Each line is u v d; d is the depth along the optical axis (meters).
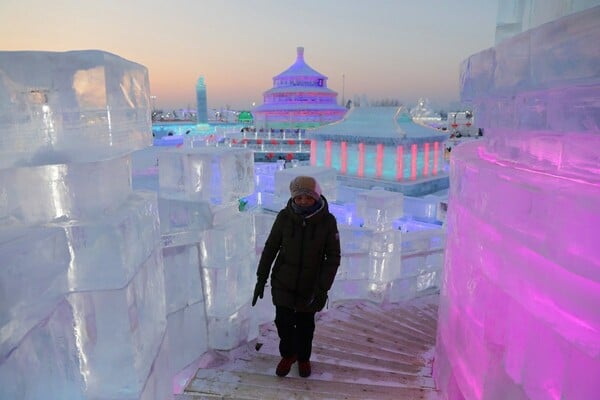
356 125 26.39
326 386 2.74
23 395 1.09
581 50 1.15
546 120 1.49
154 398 1.79
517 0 1.95
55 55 1.19
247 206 19.11
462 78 2.28
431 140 25.72
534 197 1.37
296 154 39.00
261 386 2.73
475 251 1.97
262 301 3.87
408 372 3.05
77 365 1.42
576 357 1.22
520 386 1.51
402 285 4.87
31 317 1.13
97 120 1.29
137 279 1.60
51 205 1.36
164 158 2.88
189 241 2.84
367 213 4.58
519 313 1.54
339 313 4.39
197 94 71.00
